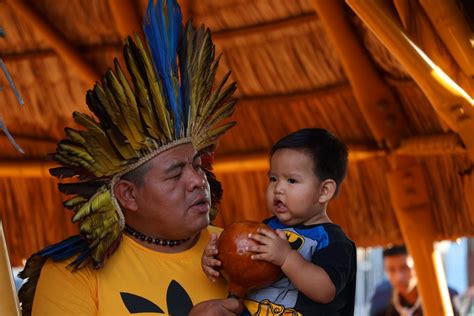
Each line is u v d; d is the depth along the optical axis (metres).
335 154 3.17
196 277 3.24
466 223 4.81
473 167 3.83
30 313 3.16
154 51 3.17
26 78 5.59
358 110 5.19
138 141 3.11
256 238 2.94
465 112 3.42
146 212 3.16
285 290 3.04
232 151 5.61
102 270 3.12
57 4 5.21
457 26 3.43
